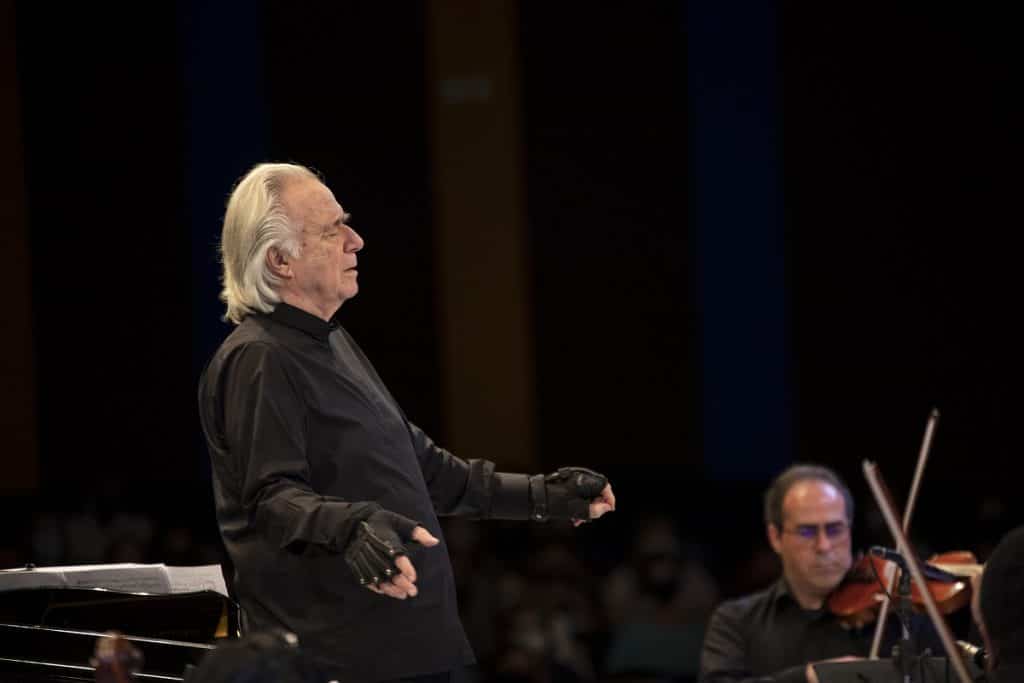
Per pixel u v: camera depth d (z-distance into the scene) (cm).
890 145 2967
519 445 3103
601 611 2159
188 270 2752
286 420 716
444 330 3070
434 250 3058
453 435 3078
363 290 3028
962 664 630
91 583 834
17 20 2645
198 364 2739
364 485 736
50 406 2658
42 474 2638
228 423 724
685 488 3053
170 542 2264
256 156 2841
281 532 679
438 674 739
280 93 2916
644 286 3116
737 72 3061
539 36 3108
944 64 2922
